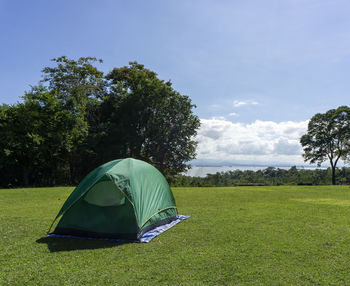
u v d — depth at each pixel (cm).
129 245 605
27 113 2353
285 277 433
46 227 761
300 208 1120
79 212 704
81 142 2741
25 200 1308
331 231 727
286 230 737
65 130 2533
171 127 3341
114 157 3022
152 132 3173
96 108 3288
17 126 2331
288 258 519
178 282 414
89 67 3167
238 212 1016
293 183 3794
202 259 512
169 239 651
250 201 1352
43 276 435
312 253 547
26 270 458
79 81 3109
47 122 2459
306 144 4450
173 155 3369
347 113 4012
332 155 4297
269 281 418
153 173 861
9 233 698
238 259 512
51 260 507
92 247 591
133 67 3478
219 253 546
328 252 554
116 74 3441
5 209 1052
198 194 1697
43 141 2372
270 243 616
